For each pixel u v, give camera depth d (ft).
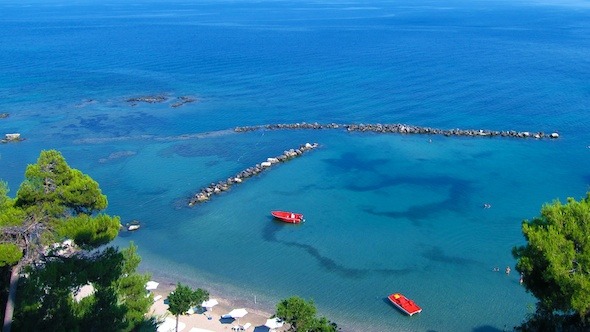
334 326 139.64
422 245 214.28
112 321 104.37
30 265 93.97
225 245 217.77
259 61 603.26
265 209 250.37
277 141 343.26
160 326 155.43
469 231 224.94
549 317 101.09
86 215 99.14
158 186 276.82
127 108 418.51
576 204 104.99
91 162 309.22
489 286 184.34
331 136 350.64
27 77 518.78
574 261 95.96
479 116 385.09
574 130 352.90
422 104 418.31
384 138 344.69
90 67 571.69
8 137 342.85
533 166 296.51
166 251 212.84
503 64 566.36
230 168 300.40
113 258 105.60
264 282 190.29
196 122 384.06
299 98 443.32
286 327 159.22
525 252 103.91
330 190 270.26
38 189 95.66
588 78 490.49
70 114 400.88
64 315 95.45
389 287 185.26
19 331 90.38
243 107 419.95
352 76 517.55
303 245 216.54
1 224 89.56
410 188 270.67
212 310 171.53
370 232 225.97
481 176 283.79
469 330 161.38
